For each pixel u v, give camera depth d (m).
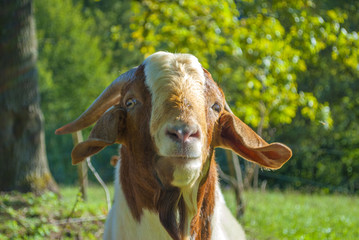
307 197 12.48
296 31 7.75
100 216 7.25
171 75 2.82
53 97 27.59
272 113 7.86
